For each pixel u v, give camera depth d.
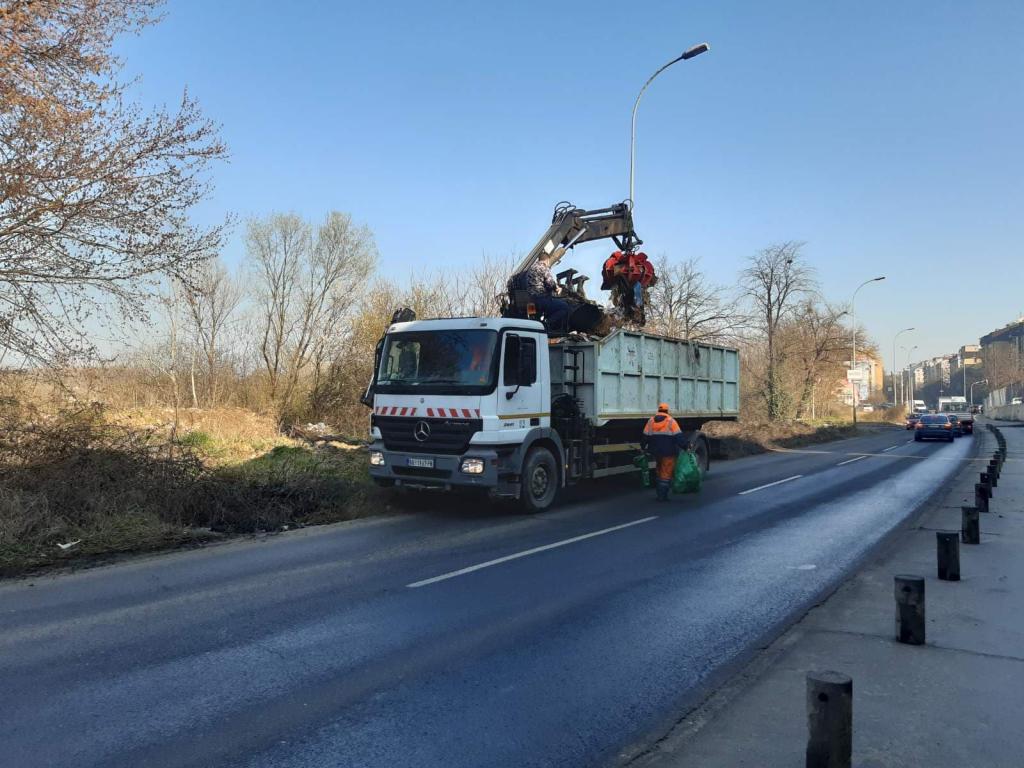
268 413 24.94
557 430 11.27
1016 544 8.27
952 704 3.90
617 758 3.46
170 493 9.54
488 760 3.43
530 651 4.96
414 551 8.12
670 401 14.27
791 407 46.59
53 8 9.19
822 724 2.96
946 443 32.50
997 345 115.94
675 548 8.43
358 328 26.25
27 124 8.54
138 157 9.39
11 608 5.89
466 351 10.00
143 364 25.14
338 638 5.19
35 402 9.77
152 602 6.08
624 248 14.69
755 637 5.30
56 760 3.38
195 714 3.91
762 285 43.88
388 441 10.37
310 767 3.35
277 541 8.66
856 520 10.66
